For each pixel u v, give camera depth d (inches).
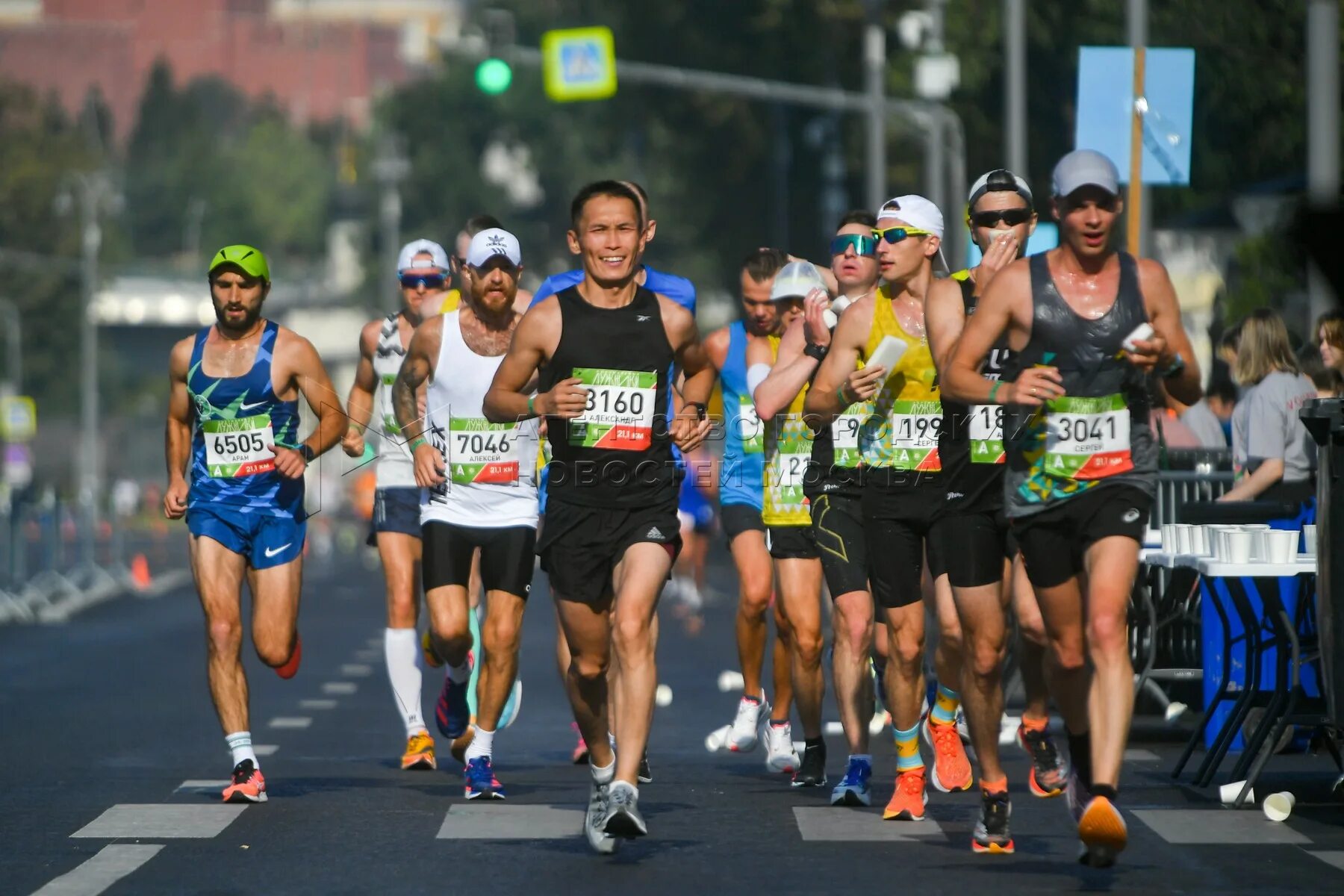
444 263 1584.6
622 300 1127.0
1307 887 1018.7
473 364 1315.2
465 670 1448.1
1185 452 1921.8
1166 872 1061.8
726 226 6894.7
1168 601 1668.3
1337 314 1705.2
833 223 5659.5
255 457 1320.1
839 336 1202.6
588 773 1489.9
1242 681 1478.8
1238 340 1685.5
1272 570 1284.4
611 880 1055.0
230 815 1267.2
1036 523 1035.3
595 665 1119.0
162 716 1915.6
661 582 1098.7
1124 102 2031.3
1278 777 1401.3
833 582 1272.1
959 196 4254.4
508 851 1141.1
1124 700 989.2
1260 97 3164.4
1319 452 1218.6
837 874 1067.3
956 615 1205.1
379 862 1107.3
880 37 4249.5
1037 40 4229.8
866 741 1290.6
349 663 2613.2
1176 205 3378.4
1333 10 2027.6
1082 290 1019.3
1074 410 1021.2
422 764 1512.1
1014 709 1754.4
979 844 1124.5
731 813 1275.8
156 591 4608.8
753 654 1520.7
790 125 6412.4
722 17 6343.5
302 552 1343.5
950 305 1143.0
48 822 1243.2
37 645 2915.8
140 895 1021.2
